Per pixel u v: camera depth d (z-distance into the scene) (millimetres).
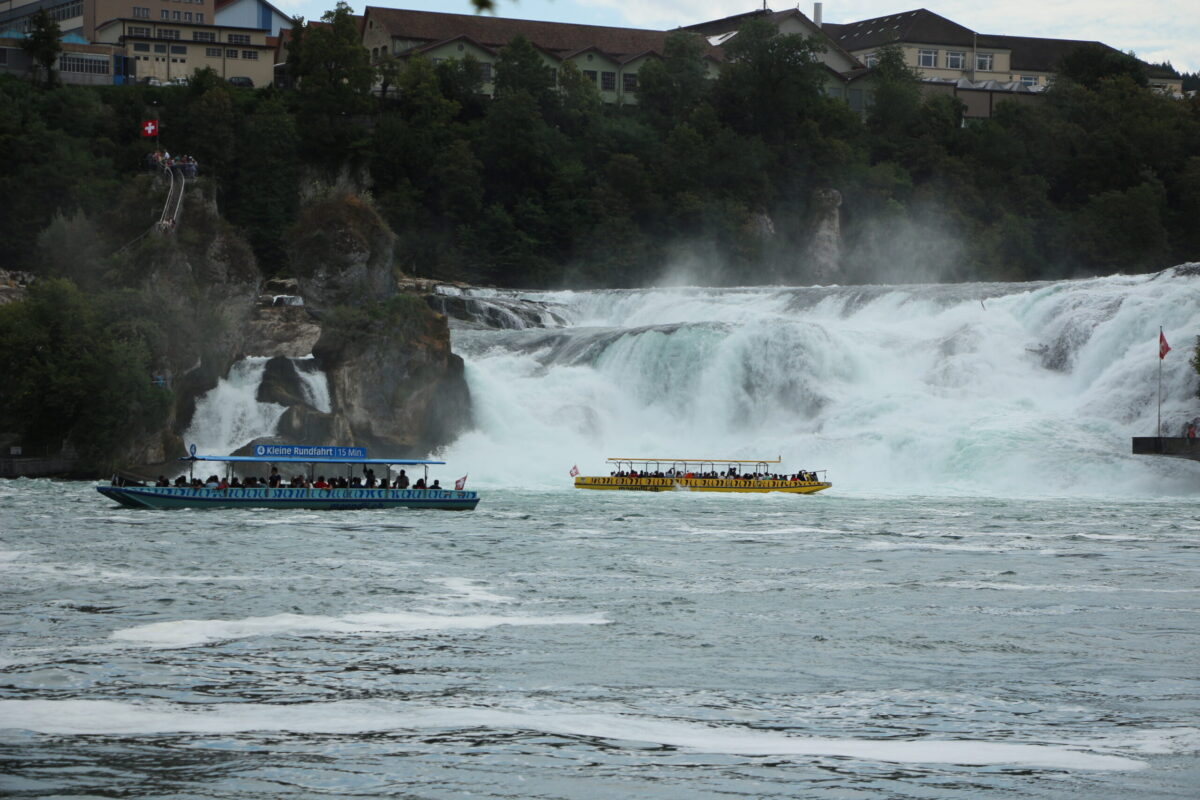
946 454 130125
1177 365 130875
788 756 36531
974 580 67875
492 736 38062
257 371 139500
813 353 146000
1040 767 35688
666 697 42812
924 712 41344
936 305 160625
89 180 193500
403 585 63844
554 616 56469
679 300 181250
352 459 103625
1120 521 96500
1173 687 44781
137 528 86000
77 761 35312
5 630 51625
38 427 127938
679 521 95188
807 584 66125
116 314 131500
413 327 141250
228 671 45406
